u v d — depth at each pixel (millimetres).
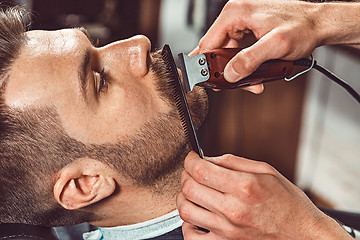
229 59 913
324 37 1000
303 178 2289
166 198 1080
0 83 938
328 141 2605
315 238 883
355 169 2402
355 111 2887
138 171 1019
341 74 3080
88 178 1020
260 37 981
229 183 833
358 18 1014
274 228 865
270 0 1000
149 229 1095
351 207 2139
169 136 1015
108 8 2473
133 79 1009
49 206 1045
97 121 973
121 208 1077
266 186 846
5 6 1151
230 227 853
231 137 2123
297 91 2035
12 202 1018
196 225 897
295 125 2088
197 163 858
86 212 1082
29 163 971
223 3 2230
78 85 952
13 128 942
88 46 992
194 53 1109
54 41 976
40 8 2342
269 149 2133
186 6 2512
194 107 1028
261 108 2070
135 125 996
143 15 2520
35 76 942
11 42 951
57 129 954
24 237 977
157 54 1061
